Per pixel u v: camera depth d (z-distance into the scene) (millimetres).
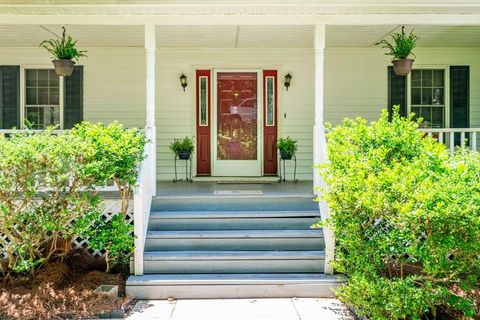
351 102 9352
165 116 9328
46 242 5602
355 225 4516
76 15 6328
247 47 9188
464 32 8016
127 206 5645
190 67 9305
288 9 6070
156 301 5117
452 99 9336
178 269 5543
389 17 6367
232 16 6324
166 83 9312
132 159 5387
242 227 6121
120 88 9211
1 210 4867
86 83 9164
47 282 5051
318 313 4754
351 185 4453
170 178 9367
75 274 5434
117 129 5500
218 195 6527
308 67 9344
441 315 4535
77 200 5094
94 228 5363
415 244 4168
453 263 4051
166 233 5848
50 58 9047
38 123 9125
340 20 6379
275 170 9414
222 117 9406
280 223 6125
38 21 6348
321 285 5230
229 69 9344
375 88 9359
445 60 9320
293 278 5301
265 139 9414
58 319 4500
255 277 5340
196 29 7594
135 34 8016
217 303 5059
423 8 6121
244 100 9406
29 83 9125
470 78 9375
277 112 9391
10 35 8047
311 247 5840
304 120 9398
